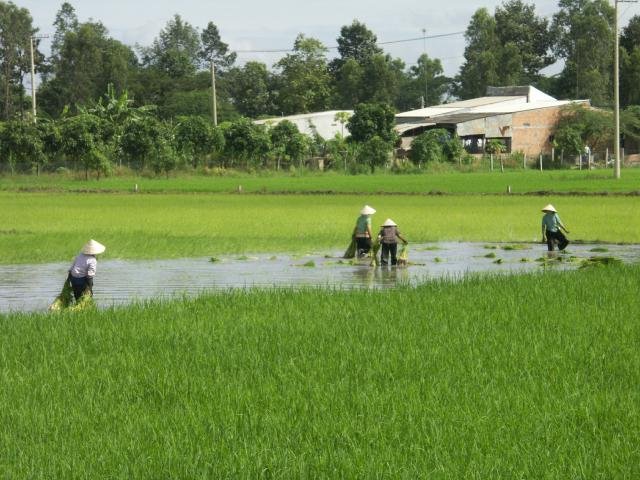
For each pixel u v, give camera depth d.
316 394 14.21
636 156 144.38
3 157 107.06
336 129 149.38
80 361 16.91
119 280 32.75
